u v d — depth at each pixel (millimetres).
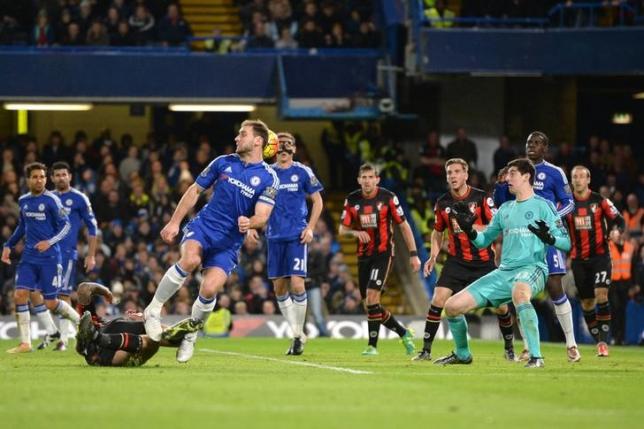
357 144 59000
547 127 60656
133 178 52875
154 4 56656
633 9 54906
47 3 55688
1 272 48406
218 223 23141
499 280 24906
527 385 20172
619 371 24422
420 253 53594
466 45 53750
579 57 53844
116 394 17391
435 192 56375
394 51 55406
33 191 31906
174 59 54781
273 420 14609
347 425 14258
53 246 32094
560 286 28281
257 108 63406
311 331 48562
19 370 22047
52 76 54125
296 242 31172
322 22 57469
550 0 58281
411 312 54188
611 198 51781
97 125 62312
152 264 48156
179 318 47125
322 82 55062
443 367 24953
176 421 14367
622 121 62750
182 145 54844
